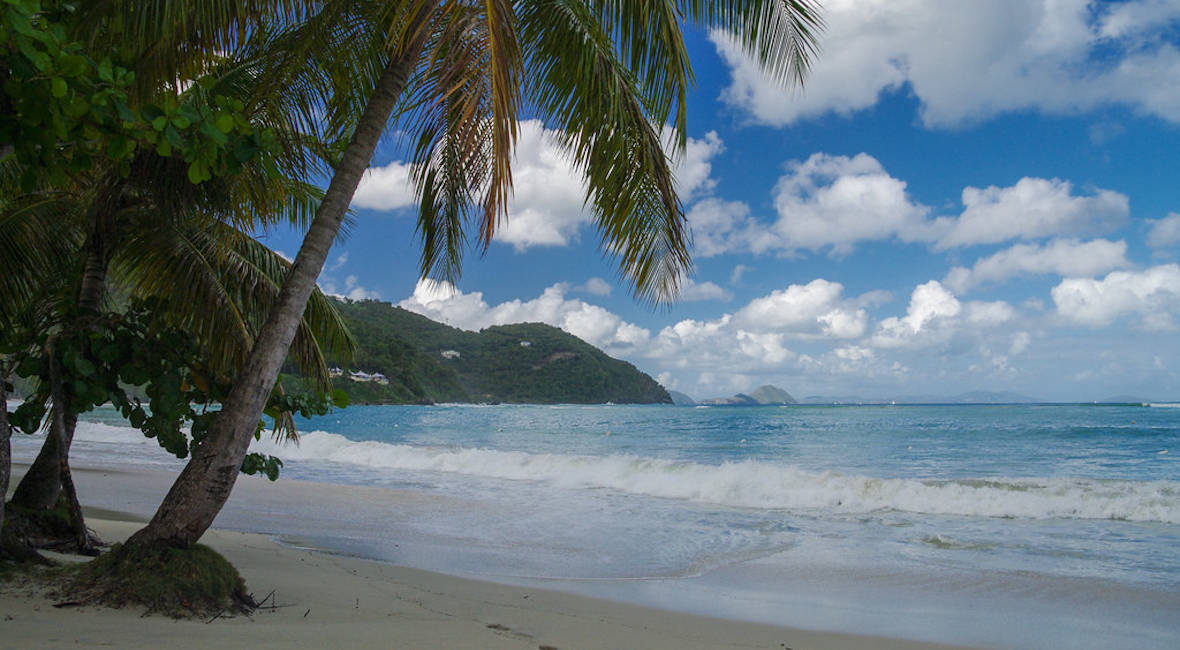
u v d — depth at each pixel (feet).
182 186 17.38
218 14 13.17
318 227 13.92
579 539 28.25
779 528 31.01
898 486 38.86
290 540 26.68
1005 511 35.06
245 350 18.72
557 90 16.57
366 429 151.53
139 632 9.99
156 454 61.62
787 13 15.15
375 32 17.13
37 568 12.92
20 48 8.13
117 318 15.81
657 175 16.10
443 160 20.54
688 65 15.33
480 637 12.55
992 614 18.37
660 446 96.53
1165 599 19.75
